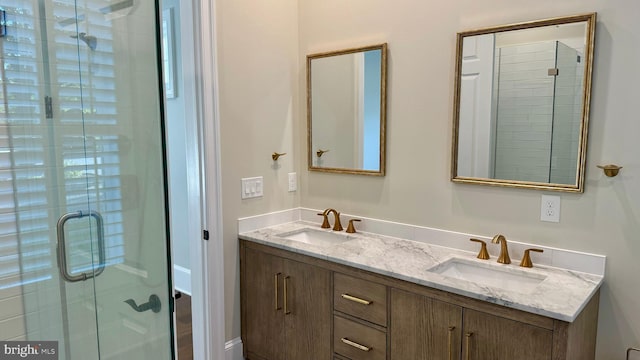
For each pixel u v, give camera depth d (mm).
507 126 2059
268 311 2537
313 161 2863
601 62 1806
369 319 2072
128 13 1392
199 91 2375
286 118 2836
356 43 2584
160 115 1392
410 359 1938
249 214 2674
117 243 1506
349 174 2688
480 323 1708
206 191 2430
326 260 2207
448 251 2246
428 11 2281
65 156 1521
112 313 1541
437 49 2262
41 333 1620
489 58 2084
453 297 1770
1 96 1543
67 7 1460
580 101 1853
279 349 2506
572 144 1887
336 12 2660
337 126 2707
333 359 2252
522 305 1576
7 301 1618
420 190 2393
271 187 2785
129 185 1459
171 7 3607
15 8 1494
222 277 2541
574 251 1922
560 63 1891
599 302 1866
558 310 1522
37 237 1570
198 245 2484
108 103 1452
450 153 2256
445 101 2256
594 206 1861
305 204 2955
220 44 2432
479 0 2109
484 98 2115
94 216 1528
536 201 2006
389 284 1978
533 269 1959
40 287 1592
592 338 1826
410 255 2184
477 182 2158
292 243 2406
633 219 1777
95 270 1539
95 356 1584
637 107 1741
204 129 2395
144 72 1392
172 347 1474
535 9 1955
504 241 2041
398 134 2453
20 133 1558
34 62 1487
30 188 1548
